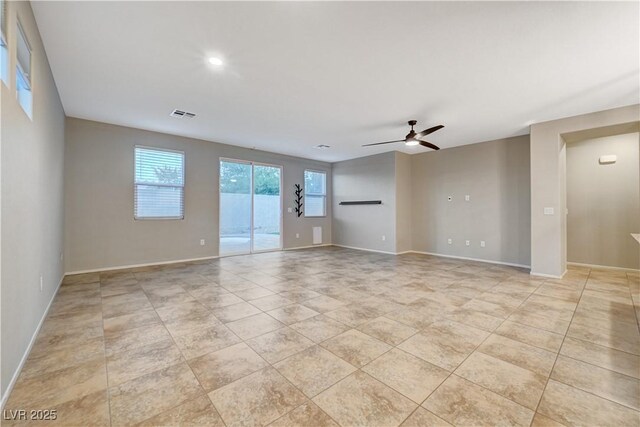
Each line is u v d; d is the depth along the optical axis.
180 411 1.56
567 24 2.24
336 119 4.57
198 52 2.67
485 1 2.01
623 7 2.05
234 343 2.34
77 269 4.62
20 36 1.96
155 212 5.42
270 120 4.66
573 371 1.96
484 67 2.92
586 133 4.39
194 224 5.91
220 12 2.13
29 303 2.20
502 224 5.82
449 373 1.93
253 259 6.19
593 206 5.35
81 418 1.51
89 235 4.73
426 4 2.04
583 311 3.08
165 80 3.24
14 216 1.80
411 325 2.71
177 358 2.11
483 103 3.86
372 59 2.79
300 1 2.00
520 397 1.69
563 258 4.75
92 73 3.08
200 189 5.98
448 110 4.14
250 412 1.55
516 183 5.64
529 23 2.24
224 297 3.54
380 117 4.46
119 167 4.99
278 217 7.48
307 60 2.81
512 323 2.76
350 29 2.33
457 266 5.49
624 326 2.69
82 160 4.64
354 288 3.96
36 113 2.39
